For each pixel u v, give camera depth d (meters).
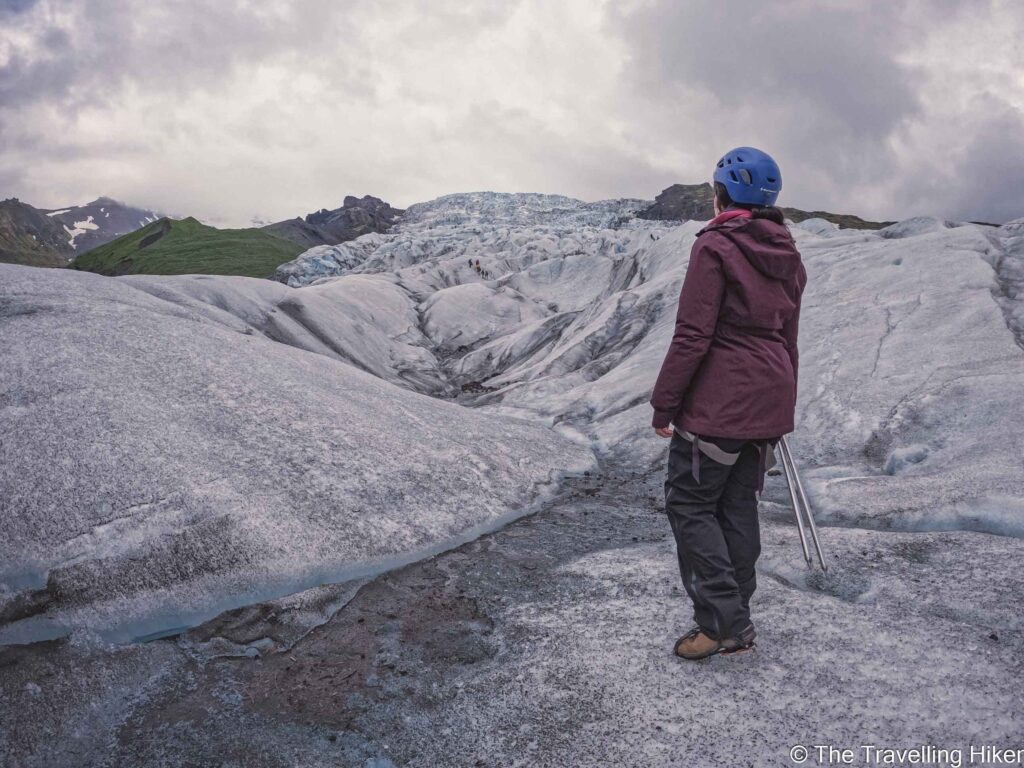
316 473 4.16
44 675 2.66
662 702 2.34
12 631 2.90
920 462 4.56
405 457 4.68
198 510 3.54
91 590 3.11
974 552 3.19
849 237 11.09
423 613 3.22
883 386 5.64
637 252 18.44
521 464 5.27
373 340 12.98
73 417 3.92
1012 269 7.30
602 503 4.88
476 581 3.56
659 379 2.34
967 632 2.55
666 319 9.96
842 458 4.98
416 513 4.15
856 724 2.12
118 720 2.45
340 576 3.52
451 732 2.33
